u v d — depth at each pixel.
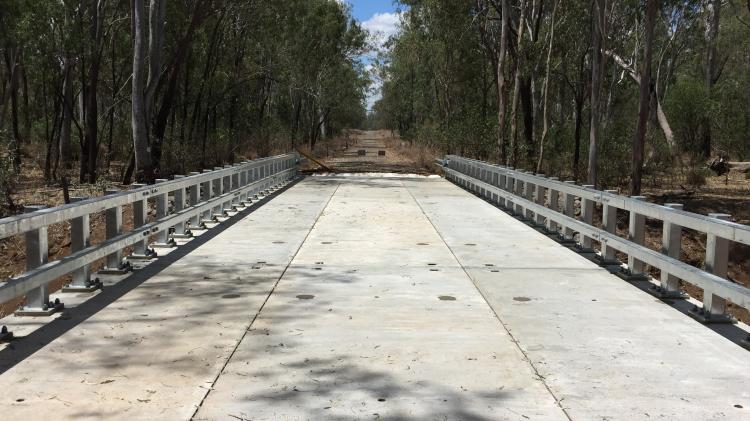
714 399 4.65
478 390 4.79
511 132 26.53
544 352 5.64
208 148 30.50
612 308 7.09
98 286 7.66
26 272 6.08
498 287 8.02
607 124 31.25
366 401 4.58
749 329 6.34
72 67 27.06
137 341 5.81
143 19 20.84
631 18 29.67
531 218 14.10
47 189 23.31
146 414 4.34
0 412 4.34
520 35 26.64
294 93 50.44
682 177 28.88
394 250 10.48
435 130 38.06
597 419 4.31
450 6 33.12
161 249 10.34
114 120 33.50
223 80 30.50
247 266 9.11
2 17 26.27
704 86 40.12
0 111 33.25
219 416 4.32
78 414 4.33
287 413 4.38
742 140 36.94
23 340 5.80
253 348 5.66
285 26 37.06
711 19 40.00
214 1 28.03
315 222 13.68
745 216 19.86
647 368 5.27
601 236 9.34
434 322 6.50
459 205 17.14
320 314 6.75
